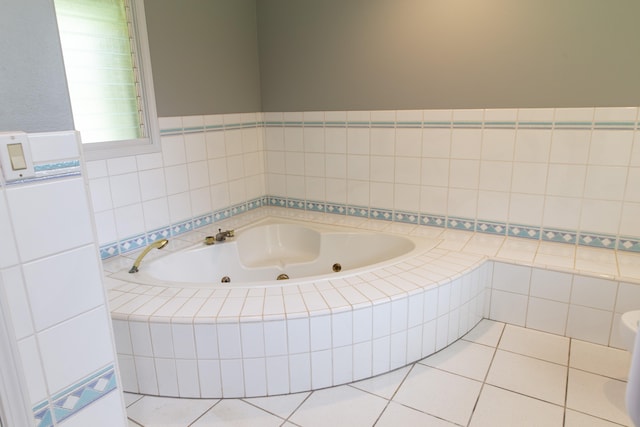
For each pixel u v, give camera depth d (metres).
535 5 2.29
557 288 2.23
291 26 3.08
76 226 1.20
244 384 1.85
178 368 1.84
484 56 2.48
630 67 2.15
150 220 2.63
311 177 3.28
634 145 2.21
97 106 2.32
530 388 1.87
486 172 2.62
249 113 3.26
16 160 1.04
